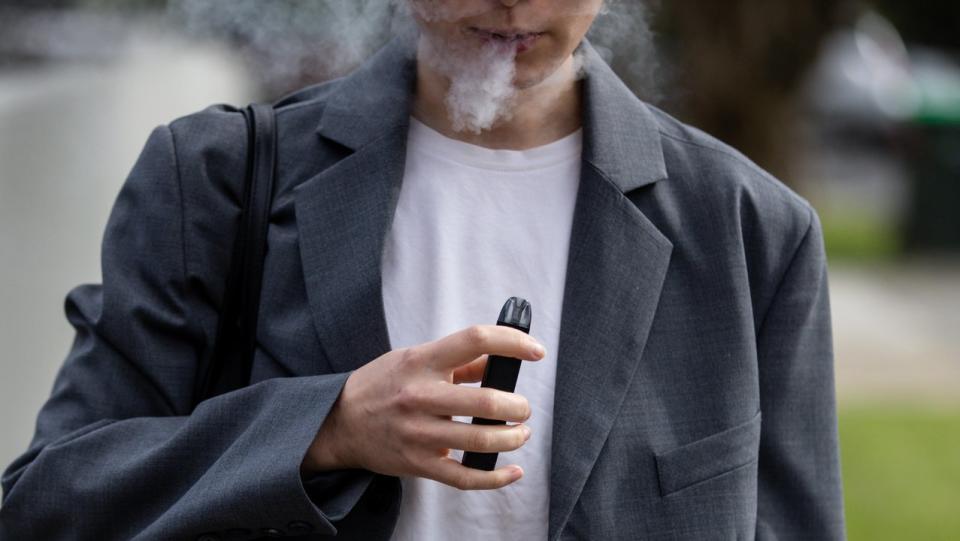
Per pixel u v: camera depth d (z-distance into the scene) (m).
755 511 1.77
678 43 6.17
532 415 1.72
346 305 1.71
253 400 1.68
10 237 4.80
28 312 4.72
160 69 9.38
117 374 1.78
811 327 1.87
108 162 7.21
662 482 1.71
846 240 11.20
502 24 1.65
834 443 1.89
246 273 1.79
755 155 6.23
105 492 1.68
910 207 10.62
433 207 1.78
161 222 1.78
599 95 1.82
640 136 1.83
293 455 1.57
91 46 9.03
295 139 1.84
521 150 1.81
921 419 6.05
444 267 1.75
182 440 1.68
